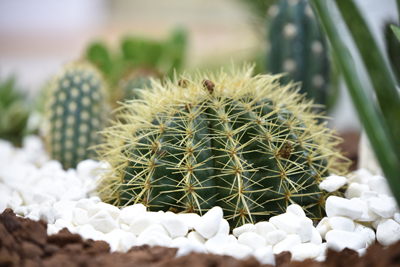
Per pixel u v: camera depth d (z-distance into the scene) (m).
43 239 0.36
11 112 0.68
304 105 0.45
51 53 1.34
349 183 0.45
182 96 0.42
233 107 0.41
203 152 0.41
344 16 0.36
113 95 0.63
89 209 0.40
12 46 1.30
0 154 0.57
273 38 0.58
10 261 0.35
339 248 0.37
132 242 0.37
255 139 0.41
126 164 0.42
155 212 0.40
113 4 1.30
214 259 0.35
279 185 0.41
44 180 0.48
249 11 0.80
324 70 0.57
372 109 0.35
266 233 0.39
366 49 0.36
